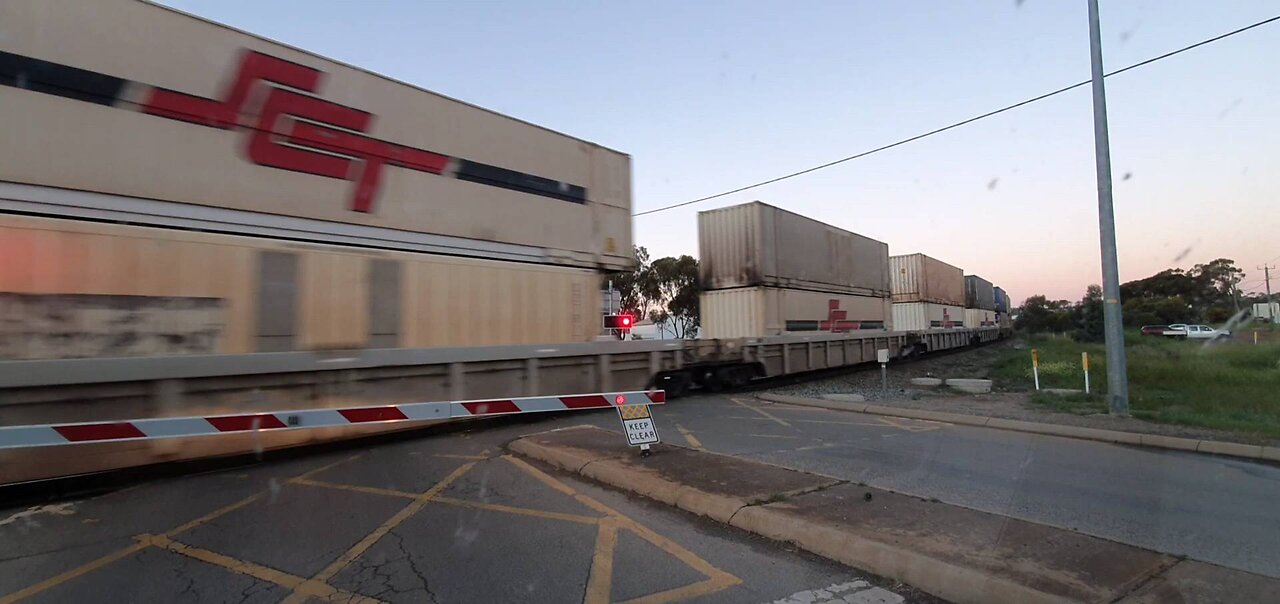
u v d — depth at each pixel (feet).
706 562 14.73
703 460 23.45
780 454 26.50
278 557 15.30
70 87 23.95
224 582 13.84
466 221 36.78
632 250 47.83
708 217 64.80
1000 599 12.15
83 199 23.99
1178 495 20.39
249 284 27.22
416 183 34.55
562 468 24.18
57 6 23.85
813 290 69.87
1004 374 65.67
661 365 45.44
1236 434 29.68
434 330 33.63
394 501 20.02
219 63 27.78
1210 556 14.89
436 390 32.48
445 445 29.53
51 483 22.65
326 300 29.55
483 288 36.19
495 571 14.29
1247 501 19.69
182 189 26.45
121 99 25.08
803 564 14.57
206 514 18.89
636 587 13.38
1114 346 36.94
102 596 13.17
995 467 24.25
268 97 29.17
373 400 29.99
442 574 14.14
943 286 117.60
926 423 35.58
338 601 12.85
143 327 24.34
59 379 21.47
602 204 45.47
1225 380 50.11
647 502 19.56
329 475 23.71
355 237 31.83
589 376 40.60
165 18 26.43
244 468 25.16
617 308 65.31
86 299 23.15
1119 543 14.57
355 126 32.17
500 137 39.04
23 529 17.69
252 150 28.55
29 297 22.02
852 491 18.92
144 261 24.59
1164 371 55.16
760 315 60.29
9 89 22.71
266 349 27.48
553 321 40.16
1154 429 31.01
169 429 20.44
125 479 23.39
